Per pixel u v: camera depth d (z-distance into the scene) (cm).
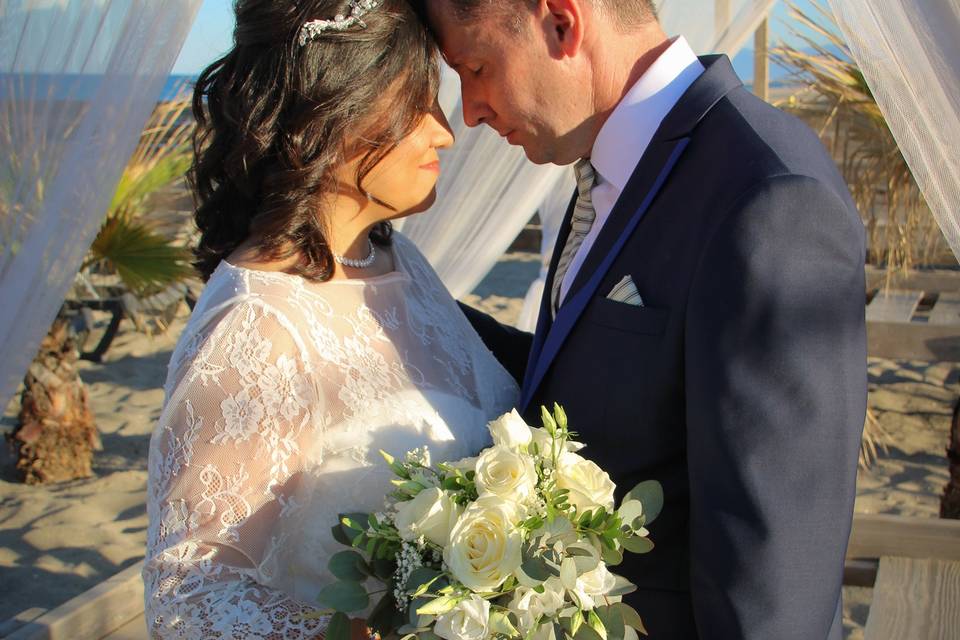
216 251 179
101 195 216
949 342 530
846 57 465
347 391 168
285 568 161
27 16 210
